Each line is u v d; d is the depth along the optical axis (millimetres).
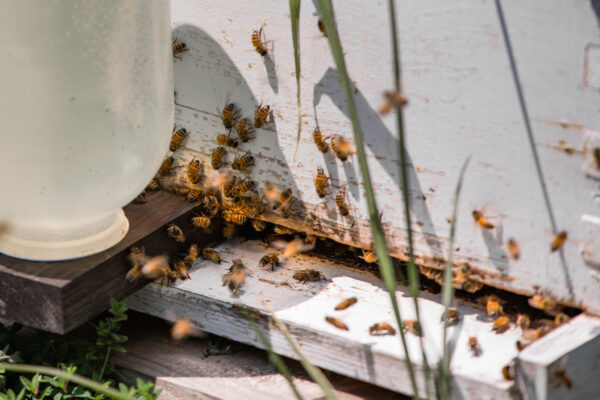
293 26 987
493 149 1042
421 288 1097
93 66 1021
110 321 1078
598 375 1039
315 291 1095
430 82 1047
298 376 1077
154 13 1043
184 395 1072
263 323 1072
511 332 1055
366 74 1062
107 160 1044
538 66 1018
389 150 1069
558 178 1030
